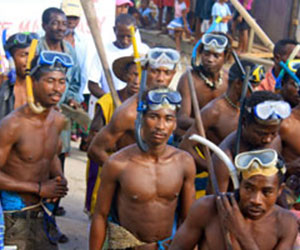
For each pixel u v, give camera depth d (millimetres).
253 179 2824
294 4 13867
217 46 5102
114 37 8906
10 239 4148
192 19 14523
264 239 2977
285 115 3480
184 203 3844
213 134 4617
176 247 3162
